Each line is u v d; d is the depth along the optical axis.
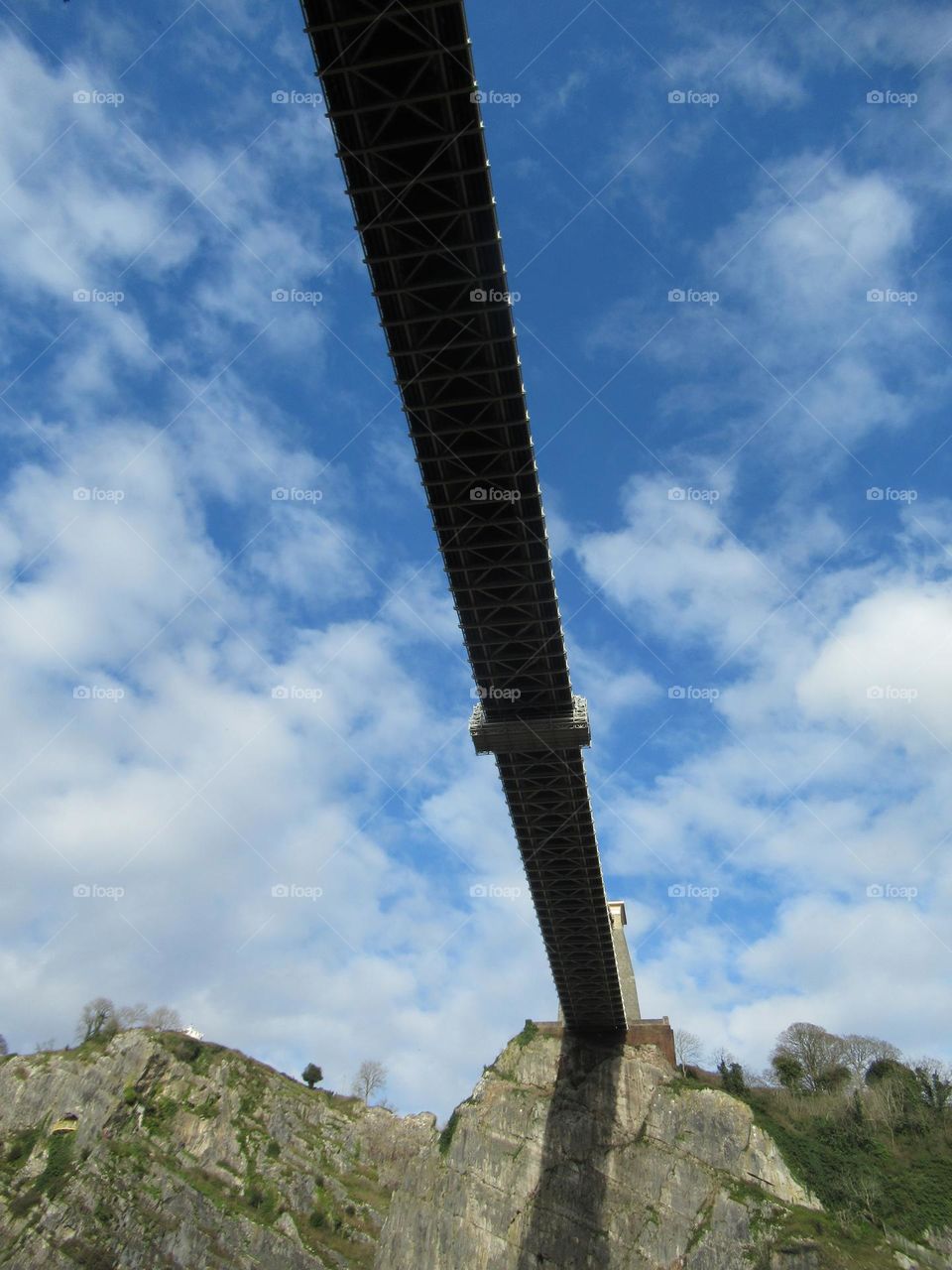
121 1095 166.25
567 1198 115.44
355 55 41.16
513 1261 113.81
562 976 114.44
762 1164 109.06
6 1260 130.25
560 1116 123.75
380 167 45.19
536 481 58.97
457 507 61.19
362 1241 142.88
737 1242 100.19
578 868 93.00
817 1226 99.38
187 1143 159.25
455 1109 139.88
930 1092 129.12
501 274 48.06
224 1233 138.12
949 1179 108.94
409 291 49.31
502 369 52.47
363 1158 167.38
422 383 54.16
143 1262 131.62
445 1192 127.19
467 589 66.25
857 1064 142.50
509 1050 142.50
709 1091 118.00
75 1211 138.25
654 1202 109.75
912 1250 97.94
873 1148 116.19
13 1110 170.38
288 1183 152.00
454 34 40.00
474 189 45.34
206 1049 184.25
